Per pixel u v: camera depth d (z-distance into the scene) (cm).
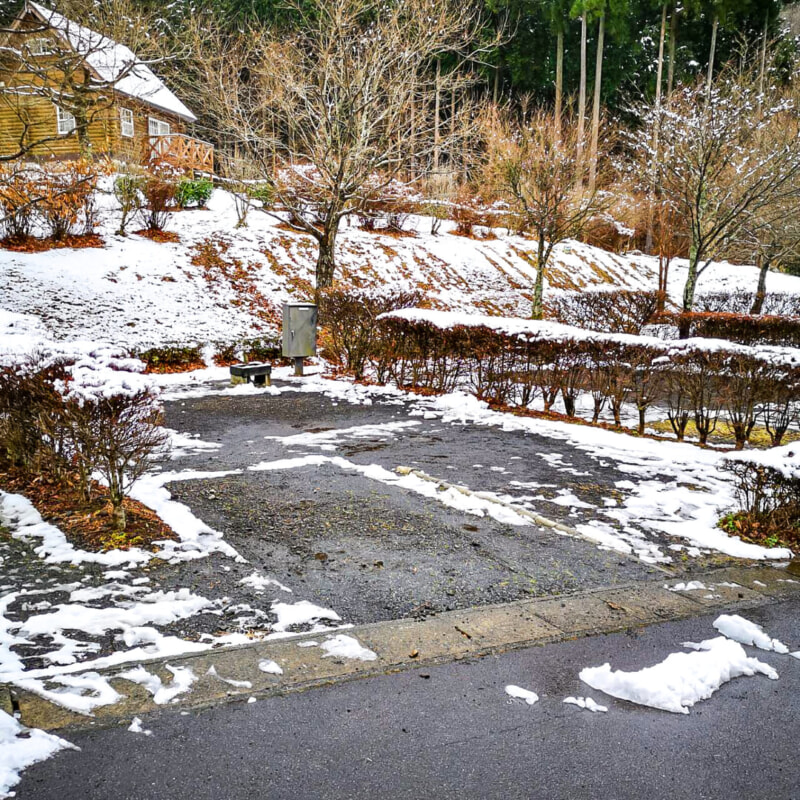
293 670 304
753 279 2984
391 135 1584
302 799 226
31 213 1518
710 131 1502
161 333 1353
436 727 267
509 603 380
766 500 512
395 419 909
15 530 468
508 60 3559
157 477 609
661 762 250
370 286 1859
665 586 411
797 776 244
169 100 2758
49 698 278
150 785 231
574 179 1739
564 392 932
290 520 506
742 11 3528
